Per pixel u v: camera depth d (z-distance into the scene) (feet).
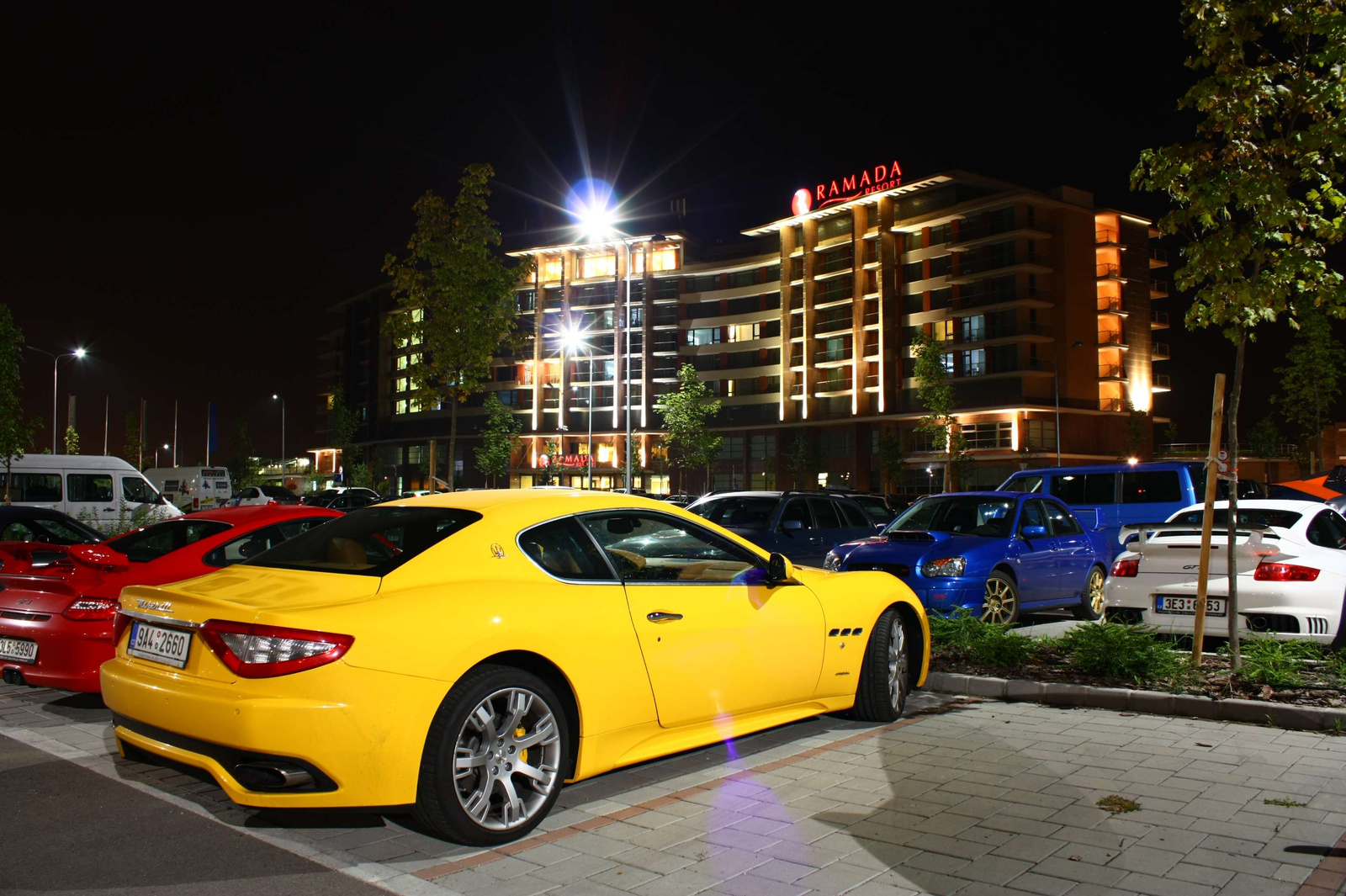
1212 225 21.71
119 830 13.38
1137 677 21.65
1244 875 11.32
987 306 207.00
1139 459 212.02
